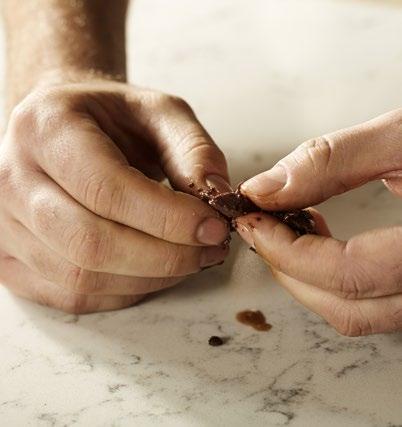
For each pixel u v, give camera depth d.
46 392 0.28
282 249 0.28
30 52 0.41
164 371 0.29
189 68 0.51
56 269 0.31
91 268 0.30
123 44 0.44
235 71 0.50
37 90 0.33
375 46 0.52
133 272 0.30
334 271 0.27
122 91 0.34
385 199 0.38
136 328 0.31
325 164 0.27
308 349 0.29
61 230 0.30
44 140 0.31
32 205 0.30
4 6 0.46
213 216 0.29
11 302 0.33
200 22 0.56
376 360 0.29
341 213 0.37
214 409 0.27
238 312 0.31
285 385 0.28
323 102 0.46
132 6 0.59
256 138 0.43
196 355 0.29
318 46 0.52
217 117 0.45
